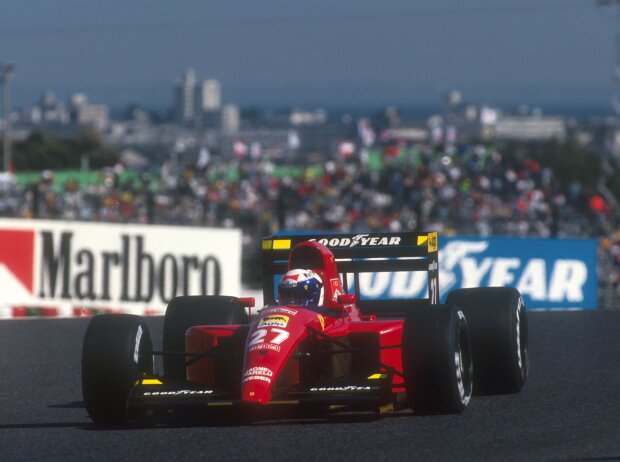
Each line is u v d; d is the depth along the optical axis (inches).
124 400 1029.2
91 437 1005.8
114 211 6628.9
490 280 2605.8
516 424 1001.5
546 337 1681.8
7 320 2101.4
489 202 7357.3
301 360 1063.0
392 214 6766.7
